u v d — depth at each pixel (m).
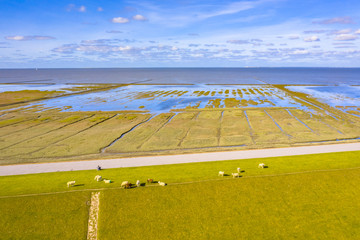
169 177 39.03
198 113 90.00
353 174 39.06
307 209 32.56
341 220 30.91
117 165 46.41
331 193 35.19
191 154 52.03
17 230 28.95
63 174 41.47
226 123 76.44
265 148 55.66
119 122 78.31
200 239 28.44
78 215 31.22
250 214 31.75
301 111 91.69
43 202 32.72
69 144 58.78
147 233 29.05
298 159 46.41
